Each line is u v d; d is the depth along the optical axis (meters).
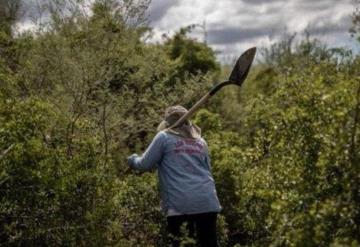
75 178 4.82
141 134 7.50
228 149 6.77
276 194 4.27
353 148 3.80
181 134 5.07
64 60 6.17
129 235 5.70
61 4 6.53
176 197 4.89
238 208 6.05
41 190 4.71
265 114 5.21
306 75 4.79
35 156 4.78
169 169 4.97
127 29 6.52
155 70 6.94
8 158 4.66
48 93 6.46
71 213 4.91
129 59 6.62
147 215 5.76
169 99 6.79
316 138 4.18
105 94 6.16
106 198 5.09
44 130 5.20
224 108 12.62
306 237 3.76
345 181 3.80
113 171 5.29
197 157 5.03
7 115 5.00
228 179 6.28
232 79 5.25
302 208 3.99
